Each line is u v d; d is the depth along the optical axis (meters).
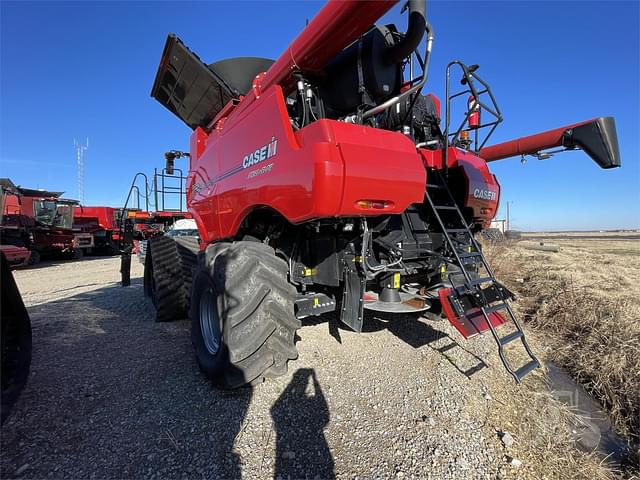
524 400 2.66
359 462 1.93
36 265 13.06
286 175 2.30
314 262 3.10
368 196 2.16
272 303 2.44
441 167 3.74
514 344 3.77
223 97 4.38
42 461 1.88
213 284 2.66
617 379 2.99
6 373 2.22
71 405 2.43
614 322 3.92
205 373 2.71
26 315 2.39
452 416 2.38
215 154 3.72
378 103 2.80
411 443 2.10
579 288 5.66
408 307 2.96
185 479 1.78
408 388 2.71
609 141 3.72
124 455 1.94
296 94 3.02
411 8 2.21
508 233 18.77
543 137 4.31
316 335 3.77
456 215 3.83
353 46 2.66
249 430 2.17
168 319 4.45
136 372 2.96
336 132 2.08
